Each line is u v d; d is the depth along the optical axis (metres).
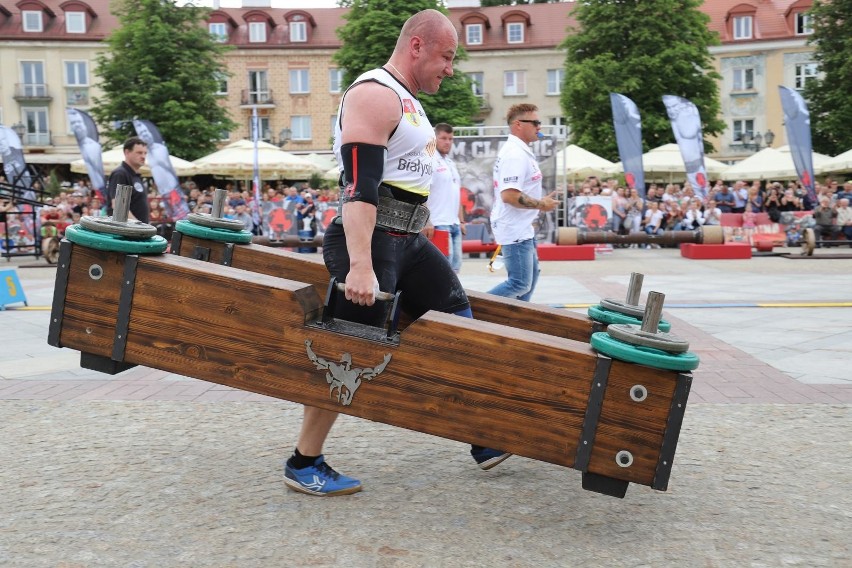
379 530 2.92
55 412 4.61
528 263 6.34
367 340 2.85
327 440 4.10
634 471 2.72
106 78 39.88
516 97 56.69
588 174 28.41
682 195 21.52
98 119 39.97
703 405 4.71
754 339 6.81
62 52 54.34
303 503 3.19
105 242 2.89
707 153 41.09
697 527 2.98
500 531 2.93
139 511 3.10
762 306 8.90
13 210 18.11
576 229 17.50
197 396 5.00
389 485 3.42
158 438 4.09
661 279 12.50
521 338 2.76
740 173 28.19
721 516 3.10
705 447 3.95
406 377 2.83
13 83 54.06
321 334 2.86
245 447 3.94
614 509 3.17
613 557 2.71
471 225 17.20
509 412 2.79
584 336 3.55
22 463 3.68
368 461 3.76
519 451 2.79
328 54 56.72
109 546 2.77
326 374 2.87
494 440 2.80
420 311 3.43
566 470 3.69
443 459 3.81
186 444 3.99
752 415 4.49
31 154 54.16
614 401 2.71
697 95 40.03
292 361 2.88
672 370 2.67
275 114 57.16
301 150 57.44
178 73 40.28
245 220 20.72
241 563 2.64
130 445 3.96
